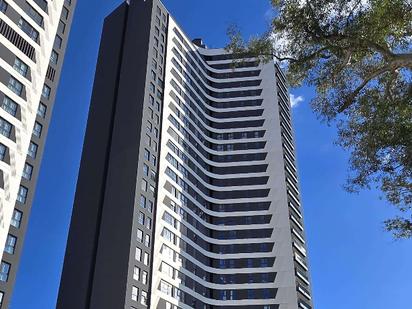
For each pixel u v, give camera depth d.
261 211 103.62
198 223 97.06
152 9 105.94
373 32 20.48
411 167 22.95
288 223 101.25
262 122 116.50
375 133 23.00
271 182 107.12
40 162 64.06
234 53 24.69
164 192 87.75
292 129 127.25
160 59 102.81
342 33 20.89
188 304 84.75
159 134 92.88
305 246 109.12
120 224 78.50
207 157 111.12
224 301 93.50
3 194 55.19
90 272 78.50
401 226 26.47
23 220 58.81
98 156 92.12
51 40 69.00
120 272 73.50
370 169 24.39
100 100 100.56
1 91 58.50
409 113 22.20
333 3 20.78
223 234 101.50
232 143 114.06
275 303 93.00
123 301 70.38
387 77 23.47
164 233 83.81
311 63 23.27
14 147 58.31
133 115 91.00
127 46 103.88
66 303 77.62
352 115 24.67
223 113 119.00
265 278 95.75
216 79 124.69
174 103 101.50
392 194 25.89
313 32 21.59
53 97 69.50
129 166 84.38
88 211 85.81
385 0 19.47
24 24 64.56
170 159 93.38
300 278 99.12
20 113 60.38
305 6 21.28
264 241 100.06
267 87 121.81
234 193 106.62
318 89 24.05
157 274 78.19
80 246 82.44
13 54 61.53
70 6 77.75
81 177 91.62
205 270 94.69
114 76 101.81
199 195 101.25
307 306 99.50
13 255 56.12
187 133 103.94
